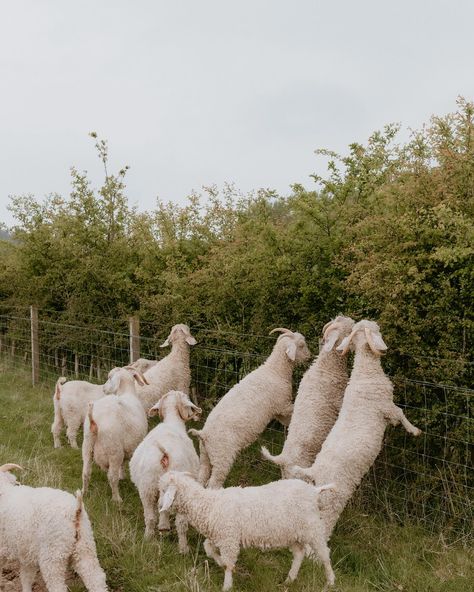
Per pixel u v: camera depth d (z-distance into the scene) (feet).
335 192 27.76
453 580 17.40
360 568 18.45
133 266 40.70
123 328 39.14
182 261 36.27
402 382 22.22
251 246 30.55
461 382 21.08
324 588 16.06
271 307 28.17
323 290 26.22
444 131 22.43
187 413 23.59
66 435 30.89
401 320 21.68
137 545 17.85
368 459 19.76
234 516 16.46
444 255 19.40
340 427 20.15
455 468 21.33
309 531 16.56
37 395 39.22
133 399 24.97
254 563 18.01
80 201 44.93
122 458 22.50
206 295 32.73
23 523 14.94
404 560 18.43
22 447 28.30
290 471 19.85
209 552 17.56
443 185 21.45
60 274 46.09
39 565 14.89
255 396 23.68
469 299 20.81
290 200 28.17
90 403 22.07
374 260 22.35
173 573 16.61
